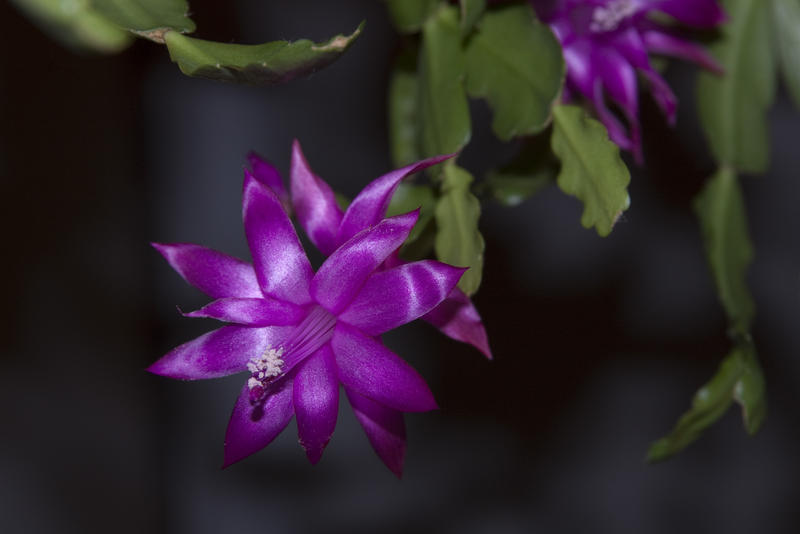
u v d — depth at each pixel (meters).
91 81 0.70
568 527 0.83
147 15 0.45
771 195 0.74
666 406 0.80
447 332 0.46
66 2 0.44
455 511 0.83
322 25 0.73
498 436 0.82
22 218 0.64
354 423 0.83
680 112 0.71
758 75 0.53
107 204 0.74
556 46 0.48
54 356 0.70
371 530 0.84
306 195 0.47
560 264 0.78
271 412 0.46
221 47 0.45
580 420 0.81
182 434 0.83
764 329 0.77
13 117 0.62
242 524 0.84
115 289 0.76
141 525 0.81
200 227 0.79
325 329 0.45
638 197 0.75
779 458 0.80
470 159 0.71
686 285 0.77
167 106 0.77
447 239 0.48
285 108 0.77
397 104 0.53
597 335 0.79
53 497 0.71
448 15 0.50
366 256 0.45
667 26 0.52
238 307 0.45
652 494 0.82
